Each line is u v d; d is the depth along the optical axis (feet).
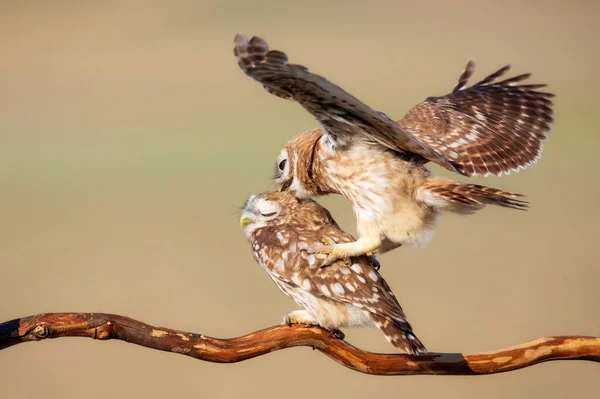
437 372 19.58
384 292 20.26
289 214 22.82
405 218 21.29
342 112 19.24
